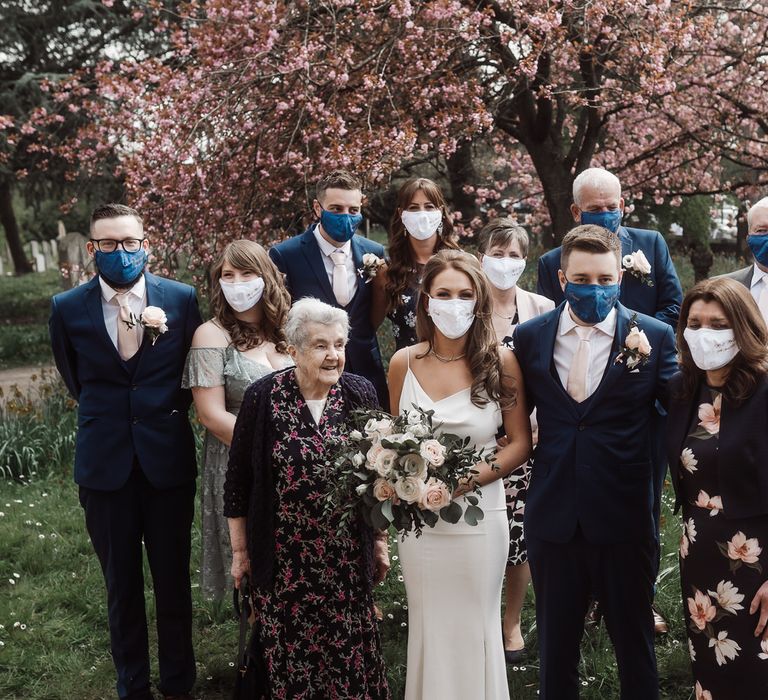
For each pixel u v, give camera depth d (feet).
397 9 22.90
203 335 11.94
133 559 12.00
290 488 9.77
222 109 24.16
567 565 10.07
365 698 9.91
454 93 24.75
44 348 46.19
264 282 11.94
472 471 9.09
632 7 23.80
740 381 9.04
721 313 9.00
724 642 9.19
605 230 9.91
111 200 47.39
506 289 13.34
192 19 26.86
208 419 11.72
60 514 20.06
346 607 9.84
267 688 10.14
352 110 23.85
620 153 35.40
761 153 32.73
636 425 9.94
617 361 9.80
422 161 27.99
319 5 24.99
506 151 36.73
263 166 25.70
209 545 12.31
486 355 10.14
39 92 47.91
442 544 10.04
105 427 11.82
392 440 8.82
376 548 10.55
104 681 13.16
